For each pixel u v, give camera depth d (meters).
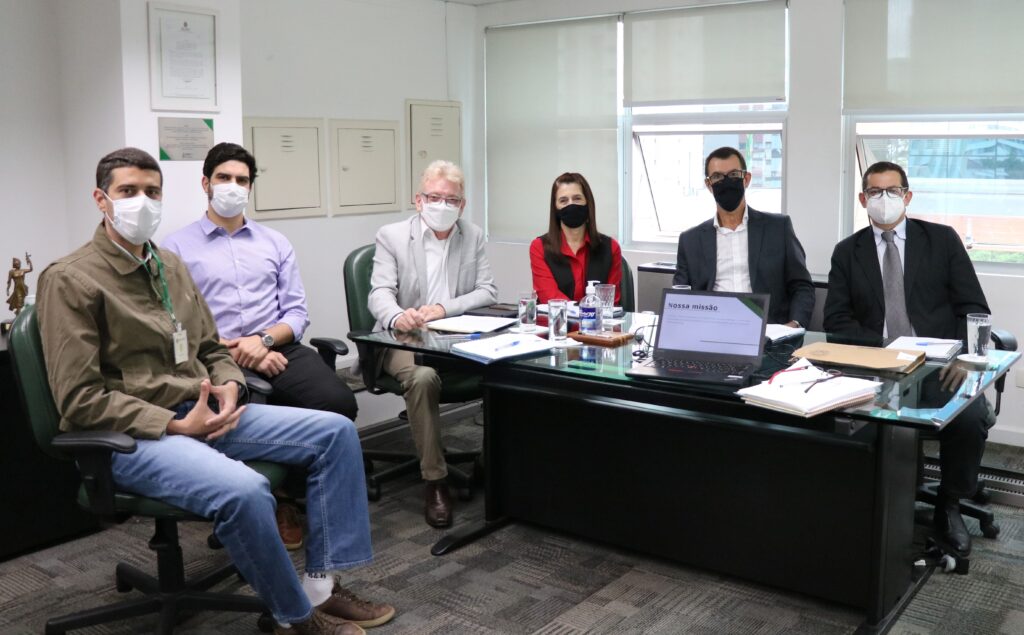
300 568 3.03
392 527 3.39
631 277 4.03
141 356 2.51
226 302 3.38
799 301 3.69
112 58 3.56
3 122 3.75
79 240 3.94
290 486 2.82
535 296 3.27
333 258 5.26
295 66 4.95
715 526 2.91
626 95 5.34
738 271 3.83
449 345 3.05
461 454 3.86
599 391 2.70
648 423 3.00
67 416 2.31
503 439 3.36
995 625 2.62
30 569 3.05
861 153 4.71
